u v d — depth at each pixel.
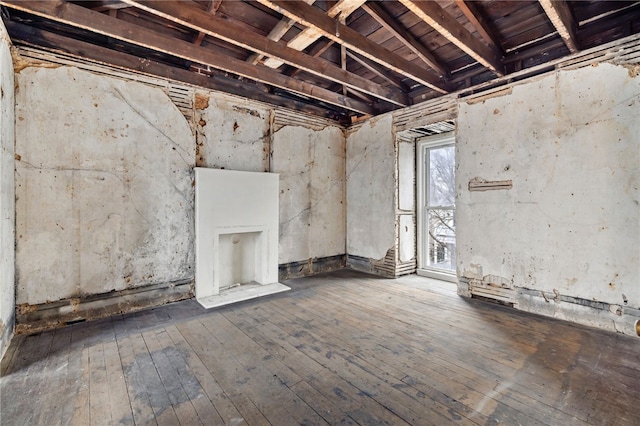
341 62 3.41
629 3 2.44
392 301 3.39
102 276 2.94
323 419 1.55
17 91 2.53
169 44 2.73
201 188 3.47
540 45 3.01
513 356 2.16
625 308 2.51
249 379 1.90
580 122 2.73
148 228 3.20
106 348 2.30
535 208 3.00
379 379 1.90
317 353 2.22
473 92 3.52
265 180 4.02
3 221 2.18
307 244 4.62
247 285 3.98
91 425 1.50
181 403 1.67
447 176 4.48
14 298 2.49
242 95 3.91
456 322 2.79
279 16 2.83
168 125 3.33
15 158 2.50
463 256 3.57
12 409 1.60
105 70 2.96
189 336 2.51
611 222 2.58
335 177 4.99
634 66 2.46
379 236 4.63
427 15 2.25
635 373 1.93
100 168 2.92
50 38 2.67
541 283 2.97
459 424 1.50
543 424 1.50
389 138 4.47
